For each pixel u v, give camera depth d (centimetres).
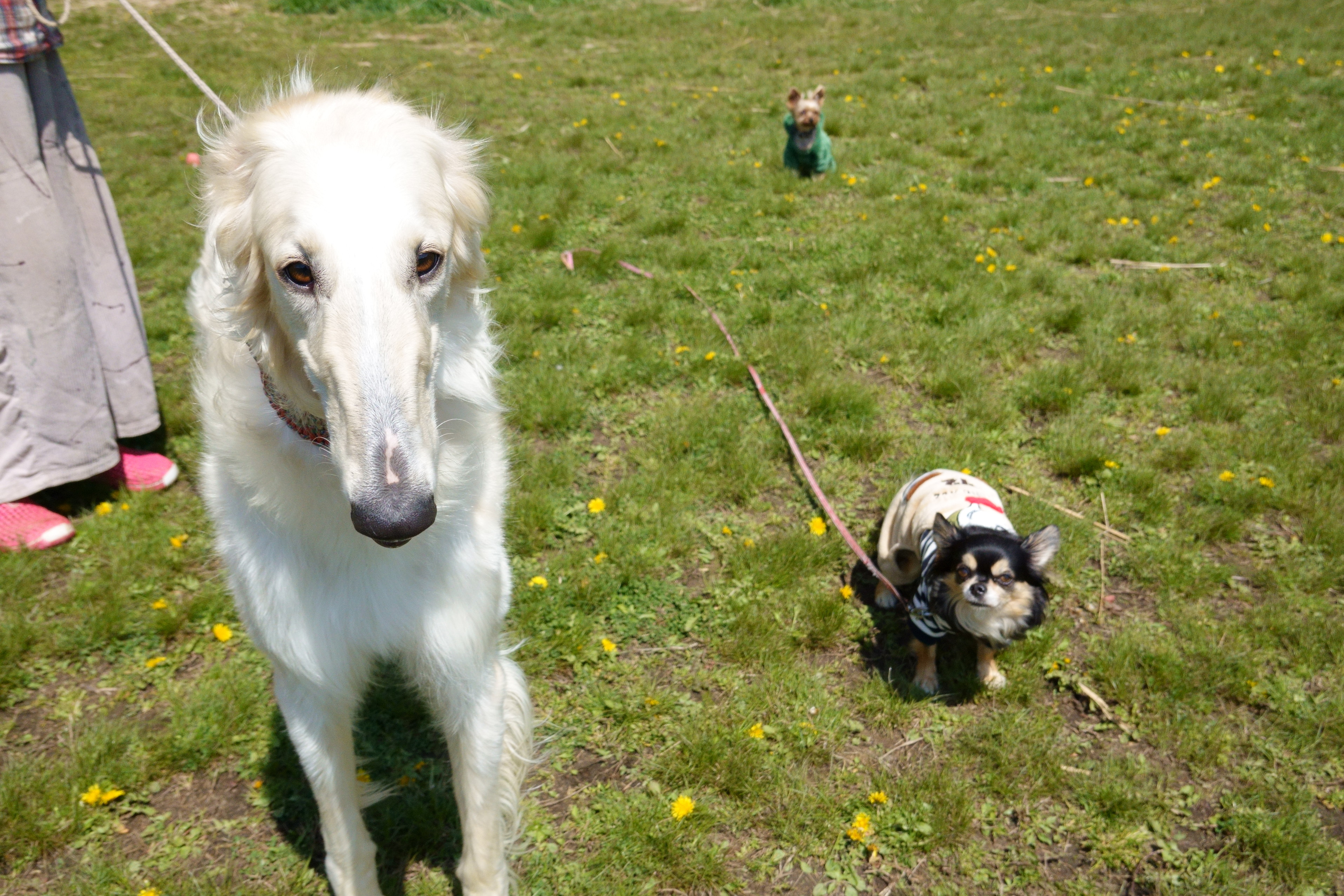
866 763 303
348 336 160
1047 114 989
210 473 218
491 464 226
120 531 387
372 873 242
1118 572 380
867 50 1332
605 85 1198
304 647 209
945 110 1010
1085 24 1432
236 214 179
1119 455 445
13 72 353
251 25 1583
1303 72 1097
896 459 447
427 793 288
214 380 208
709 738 302
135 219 743
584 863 268
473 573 218
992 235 683
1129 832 276
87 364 390
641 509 407
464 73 1243
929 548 330
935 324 565
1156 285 607
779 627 352
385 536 155
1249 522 403
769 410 480
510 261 639
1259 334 542
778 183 798
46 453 386
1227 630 344
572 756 303
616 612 359
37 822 268
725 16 1628
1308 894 260
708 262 643
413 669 228
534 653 338
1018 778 295
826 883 266
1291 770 295
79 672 326
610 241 674
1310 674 326
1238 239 677
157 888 253
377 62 1305
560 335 548
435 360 179
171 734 296
